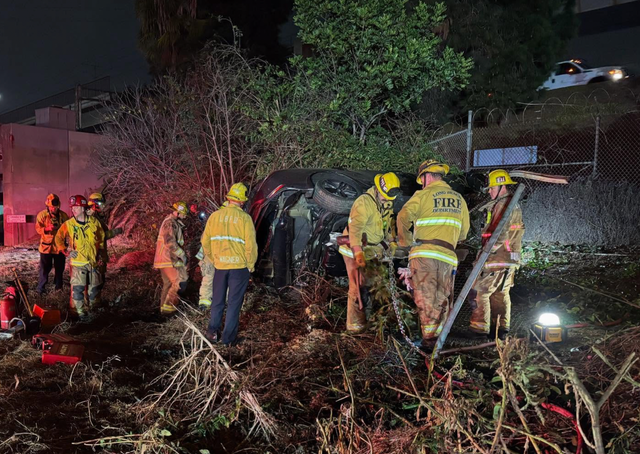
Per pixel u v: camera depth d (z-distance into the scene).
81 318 6.55
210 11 16.83
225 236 5.30
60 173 16.41
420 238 4.86
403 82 9.27
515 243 5.22
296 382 4.32
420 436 3.04
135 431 3.61
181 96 10.57
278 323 6.01
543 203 10.97
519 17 14.87
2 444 3.32
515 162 12.48
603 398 2.52
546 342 4.88
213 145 10.13
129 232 12.51
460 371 3.66
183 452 3.31
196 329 4.28
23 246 14.93
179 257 6.61
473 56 14.91
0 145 16.16
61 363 4.83
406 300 6.19
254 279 7.33
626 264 8.27
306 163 9.02
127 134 12.20
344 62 9.98
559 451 2.65
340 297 6.45
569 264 8.71
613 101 14.16
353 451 3.08
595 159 11.28
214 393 3.81
